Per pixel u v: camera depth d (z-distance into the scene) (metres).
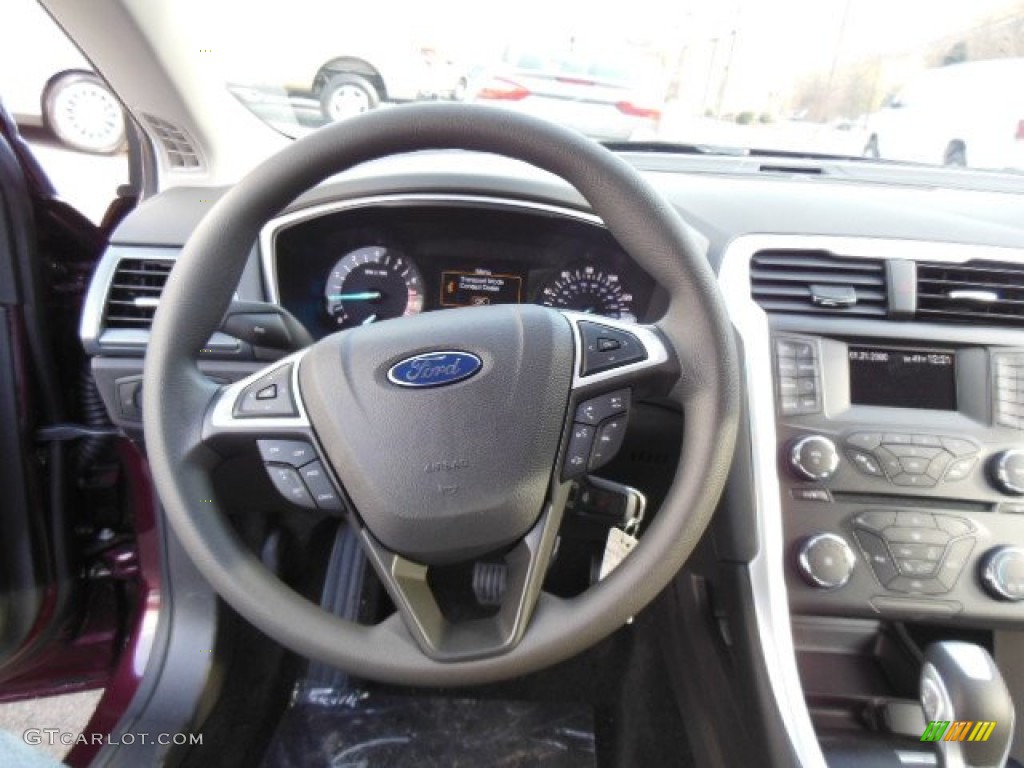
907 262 1.27
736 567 1.24
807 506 1.27
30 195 1.29
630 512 0.98
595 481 0.98
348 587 1.63
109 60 1.23
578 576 1.64
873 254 1.27
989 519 1.26
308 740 1.47
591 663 1.69
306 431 0.86
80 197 1.75
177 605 1.46
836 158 1.81
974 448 1.25
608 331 0.90
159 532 1.44
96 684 1.77
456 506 0.84
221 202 0.84
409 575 0.86
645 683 1.65
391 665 0.82
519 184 1.28
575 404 0.87
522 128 0.82
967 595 1.26
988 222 1.39
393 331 0.90
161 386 0.83
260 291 1.27
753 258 1.28
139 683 1.41
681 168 1.64
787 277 1.29
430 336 0.88
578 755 1.46
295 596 0.85
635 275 1.38
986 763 1.00
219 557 0.82
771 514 1.22
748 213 1.35
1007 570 1.24
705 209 1.37
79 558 1.56
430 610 0.85
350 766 1.42
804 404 1.26
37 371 1.35
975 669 1.02
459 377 0.86
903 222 1.32
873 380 1.29
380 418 0.85
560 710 1.55
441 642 0.83
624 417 0.88
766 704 1.20
